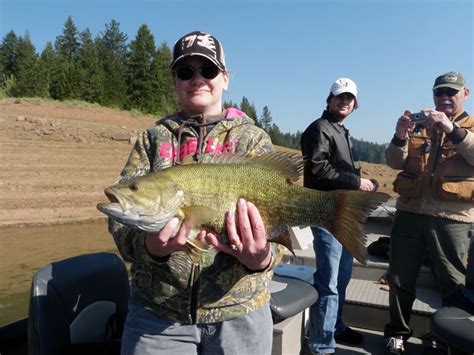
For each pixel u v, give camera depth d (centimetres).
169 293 106
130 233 105
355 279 258
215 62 113
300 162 109
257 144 117
